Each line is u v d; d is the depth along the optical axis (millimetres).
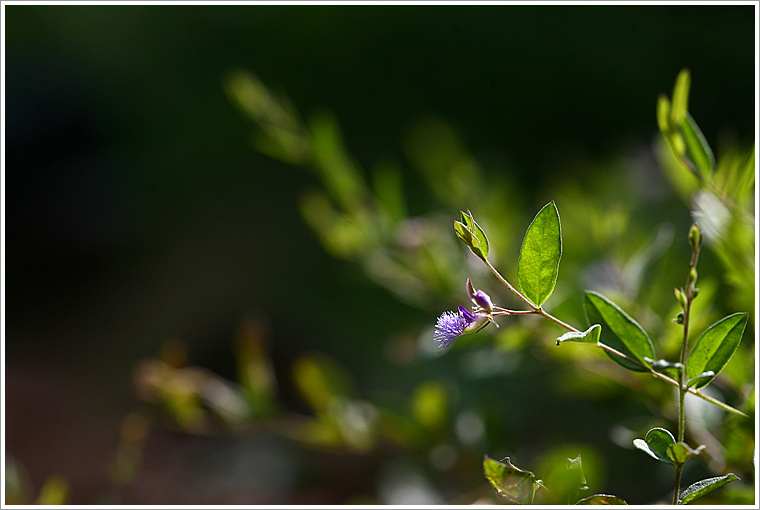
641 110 1042
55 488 387
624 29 1088
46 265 1407
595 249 455
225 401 489
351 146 1203
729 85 970
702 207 373
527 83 1146
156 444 947
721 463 361
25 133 1468
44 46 1404
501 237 481
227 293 1208
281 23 1279
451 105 1177
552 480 327
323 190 1233
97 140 1455
